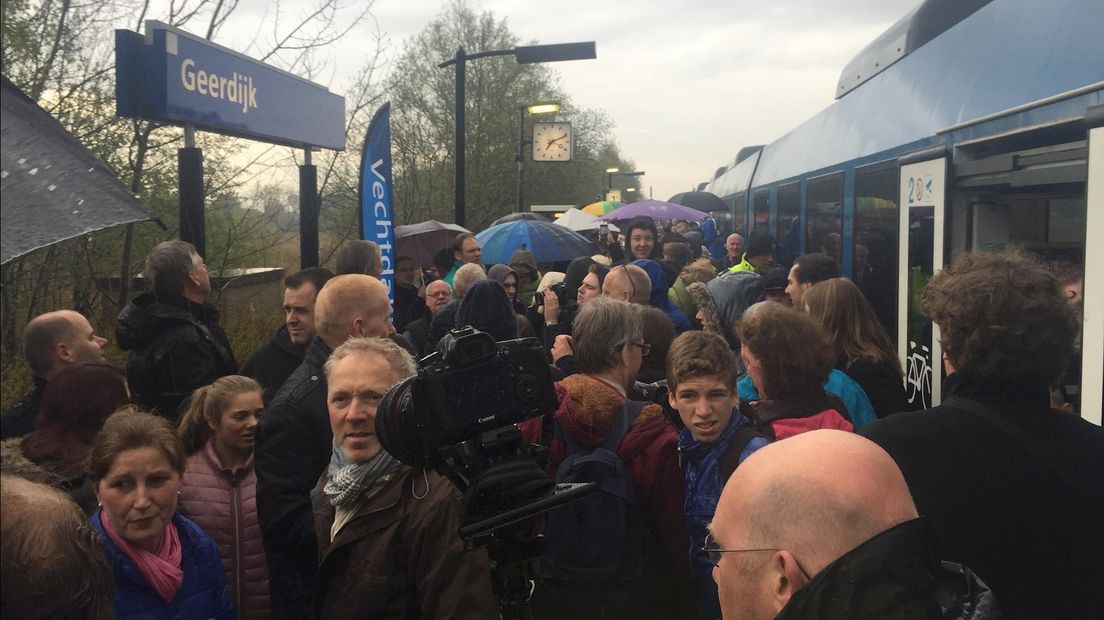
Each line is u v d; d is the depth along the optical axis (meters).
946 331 1.89
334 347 2.82
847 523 1.11
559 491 1.55
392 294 6.41
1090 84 3.55
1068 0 4.00
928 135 5.33
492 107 26.14
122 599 2.21
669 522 2.66
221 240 8.90
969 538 1.72
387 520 2.04
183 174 4.62
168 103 4.22
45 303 7.38
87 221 0.73
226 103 4.84
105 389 2.62
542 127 18.17
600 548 2.55
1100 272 3.21
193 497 2.78
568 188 34.16
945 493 1.75
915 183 5.38
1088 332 3.28
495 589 1.71
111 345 7.48
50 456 2.52
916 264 5.32
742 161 16.81
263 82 5.33
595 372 2.89
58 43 6.80
